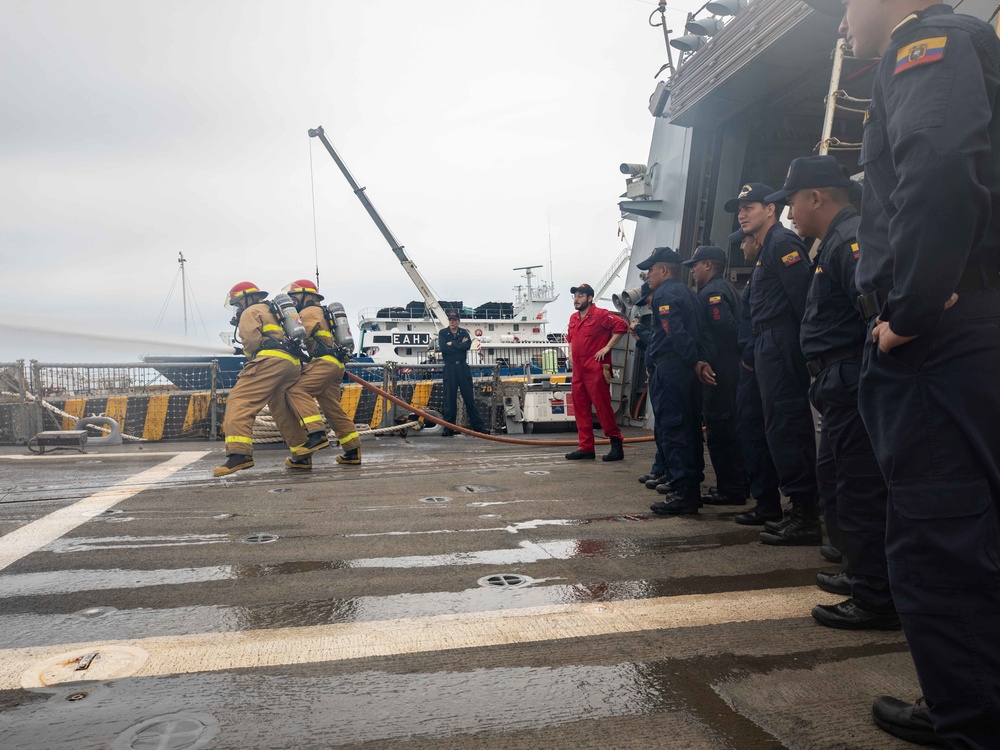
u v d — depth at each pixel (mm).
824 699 1634
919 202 1194
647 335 4539
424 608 2299
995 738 1240
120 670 1808
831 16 5051
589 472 5500
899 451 1356
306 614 2246
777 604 2328
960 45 1227
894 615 2062
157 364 8898
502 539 3264
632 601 2365
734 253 7812
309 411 5684
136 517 3773
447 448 7648
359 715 1555
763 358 3113
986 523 1259
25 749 1405
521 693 1665
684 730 1487
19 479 5242
